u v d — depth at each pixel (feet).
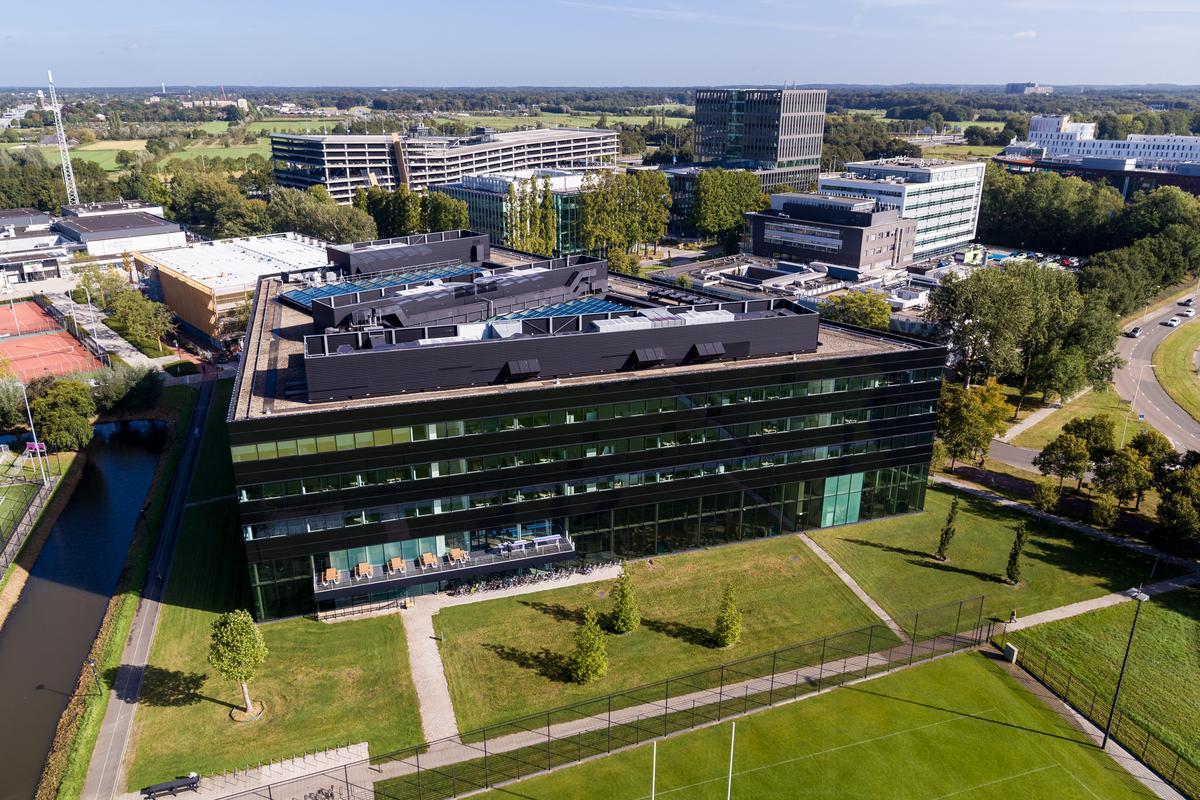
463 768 181.88
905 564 267.18
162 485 322.96
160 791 172.65
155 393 403.95
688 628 232.53
